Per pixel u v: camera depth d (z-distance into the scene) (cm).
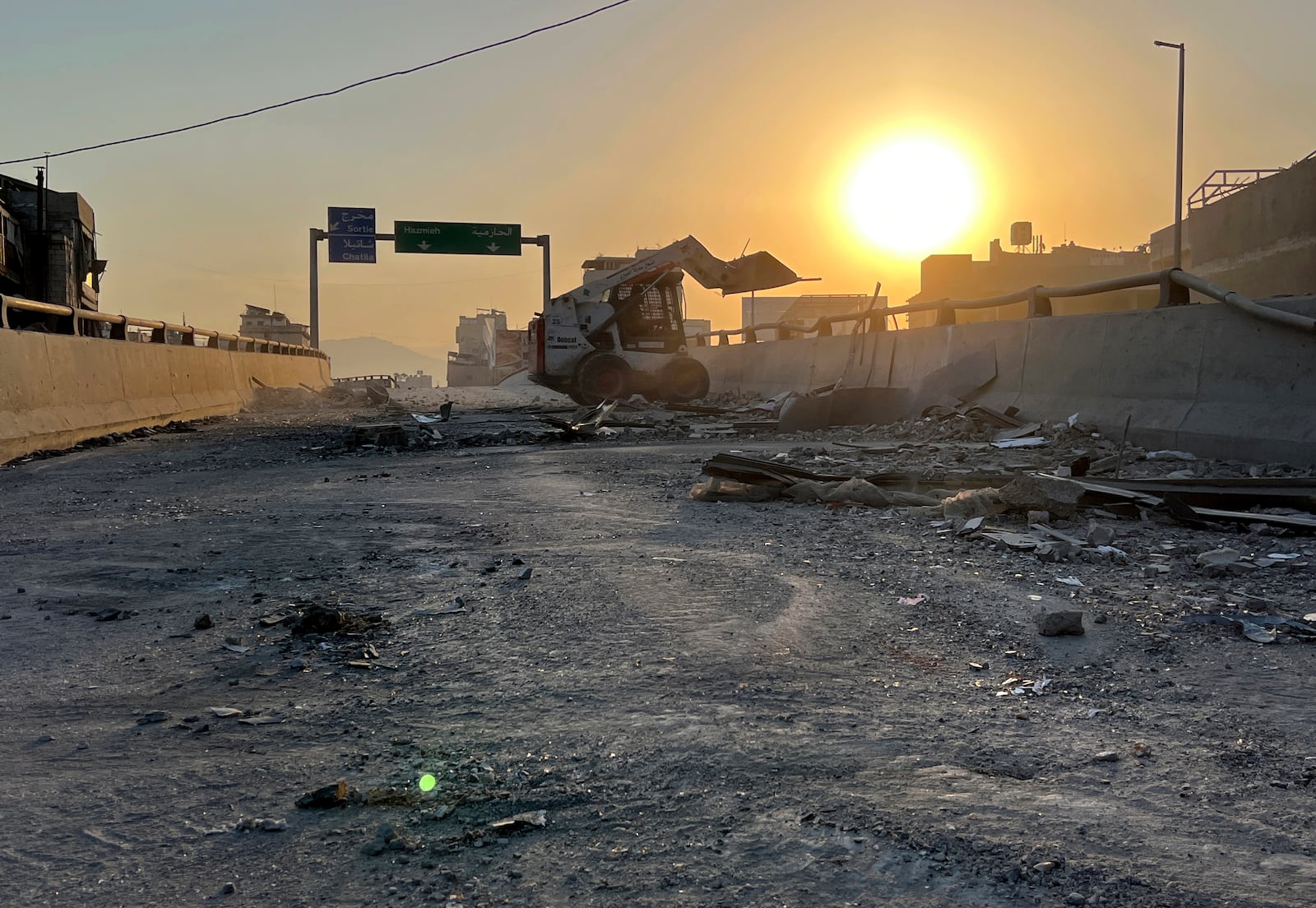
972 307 1669
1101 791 277
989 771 292
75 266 3622
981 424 1444
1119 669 383
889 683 370
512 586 520
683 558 585
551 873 237
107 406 1642
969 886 227
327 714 346
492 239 4431
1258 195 3988
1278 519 646
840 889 227
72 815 271
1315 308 992
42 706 358
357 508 803
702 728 325
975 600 483
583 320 2406
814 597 490
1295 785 280
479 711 345
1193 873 232
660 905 222
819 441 1415
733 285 2497
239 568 581
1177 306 1189
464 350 10369
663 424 1711
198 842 255
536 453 1245
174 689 373
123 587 537
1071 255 6581
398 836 256
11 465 1207
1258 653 400
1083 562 563
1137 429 1189
